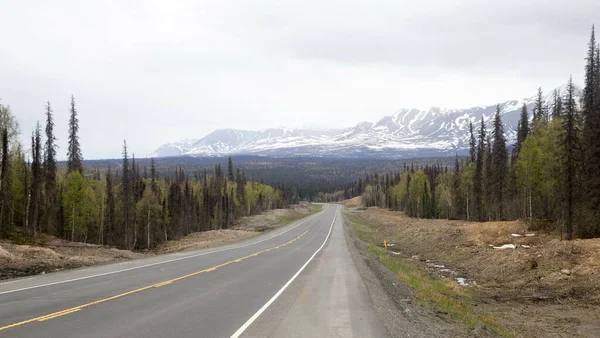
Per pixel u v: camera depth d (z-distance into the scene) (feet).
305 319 33.94
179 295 42.22
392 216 357.41
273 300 41.55
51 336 25.76
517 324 49.96
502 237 124.67
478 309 57.88
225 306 37.55
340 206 644.27
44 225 180.14
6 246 79.15
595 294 62.85
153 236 247.70
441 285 73.97
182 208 288.92
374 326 32.53
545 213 164.45
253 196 424.05
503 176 201.87
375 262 91.61
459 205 285.84
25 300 37.14
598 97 129.90
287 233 188.34
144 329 28.40
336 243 136.67
